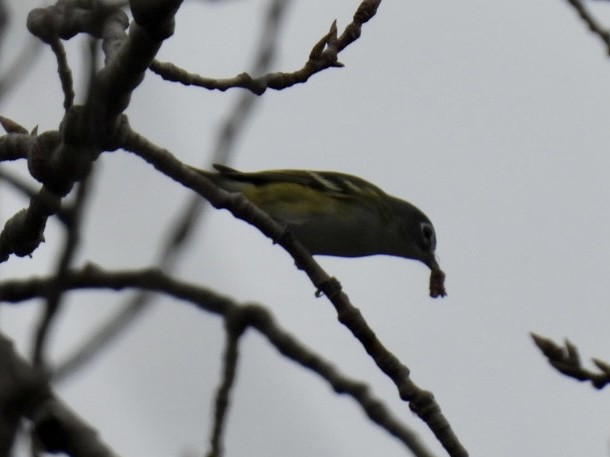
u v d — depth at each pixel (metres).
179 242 5.82
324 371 11.30
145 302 5.70
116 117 9.96
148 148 11.14
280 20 7.80
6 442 5.61
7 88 6.55
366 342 12.01
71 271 5.08
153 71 11.87
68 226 5.04
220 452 10.86
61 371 5.61
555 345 12.20
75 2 10.22
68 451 7.51
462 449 11.60
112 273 9.13
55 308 5.05
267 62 7.77
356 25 12.56
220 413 10.89
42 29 10.11
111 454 7.61
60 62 10.21
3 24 6.46
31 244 10.97
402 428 11.05
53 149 10.01
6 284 10.34
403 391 11.77
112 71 9.37
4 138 11.27
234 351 10.94
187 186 11.80
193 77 11.98
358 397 11.35
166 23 9.05
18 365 6.08
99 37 5.80
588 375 12.16
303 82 12.41
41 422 7.50
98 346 5.64
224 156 7.03
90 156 5.76
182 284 10.62
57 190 10.23
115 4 5.81
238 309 10.90
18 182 7.12
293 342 11.35
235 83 12.04
